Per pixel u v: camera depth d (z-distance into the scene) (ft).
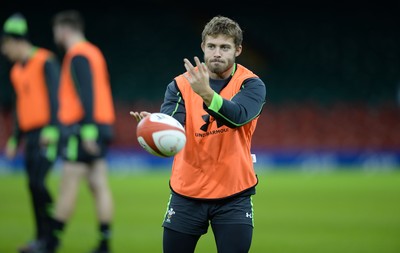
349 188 227.20
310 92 414.41
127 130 352.90
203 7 453.17
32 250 101.14
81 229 131.44
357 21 442.91
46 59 105.70
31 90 104.78
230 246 60.44
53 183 238.89
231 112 57.06
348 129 359.87
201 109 61.36
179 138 59.06
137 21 451.53
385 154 329.52
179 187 62.28
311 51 434.71
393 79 413.18
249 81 61.21
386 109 373.61
